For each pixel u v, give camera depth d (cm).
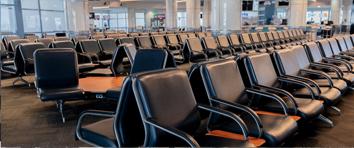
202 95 267
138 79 188
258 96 295
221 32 1021
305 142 318
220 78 253
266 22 1688
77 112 429
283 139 231
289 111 285
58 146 312
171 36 884
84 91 388
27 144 317
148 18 3241
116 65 498
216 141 211
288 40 998
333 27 1523
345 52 657
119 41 753
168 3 1992
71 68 418
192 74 254
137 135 214
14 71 600
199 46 694
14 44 716
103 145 219
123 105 201
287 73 364
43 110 445
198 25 1972
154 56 381
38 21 1461
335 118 396
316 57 508
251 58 307
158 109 191
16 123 384
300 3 1358
